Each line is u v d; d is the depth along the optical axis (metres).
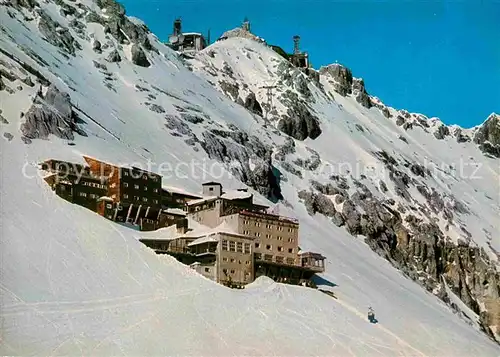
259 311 135.50
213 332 122.38
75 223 139.75
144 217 157.00
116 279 128.25
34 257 124.88
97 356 106.44
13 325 108.25
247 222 156.88
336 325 144.12
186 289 132.50
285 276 159.75
